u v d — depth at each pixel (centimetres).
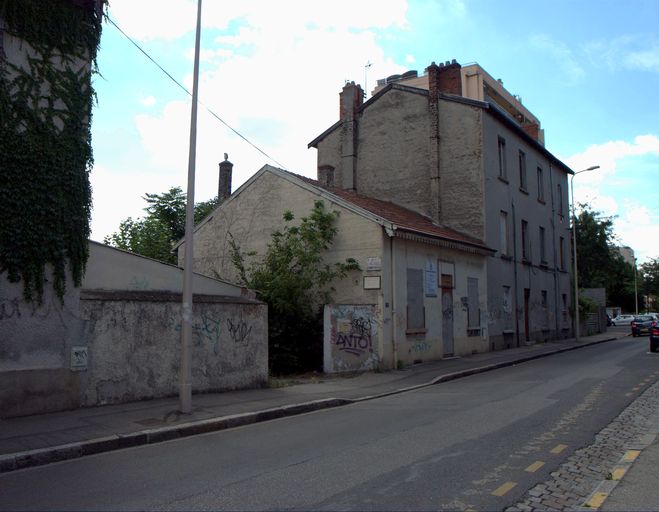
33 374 905
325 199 1845
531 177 2962
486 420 888
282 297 1664
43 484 596
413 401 1150
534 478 578
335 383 1412
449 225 2400
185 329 952
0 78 896
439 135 2459
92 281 1062
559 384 1299
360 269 1733
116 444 766
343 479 582
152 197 3441
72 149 981
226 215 2125
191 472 629
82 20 1018
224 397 1129
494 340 2388
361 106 2691
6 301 884
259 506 504
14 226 895
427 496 523
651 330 2252
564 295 3441
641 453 670
